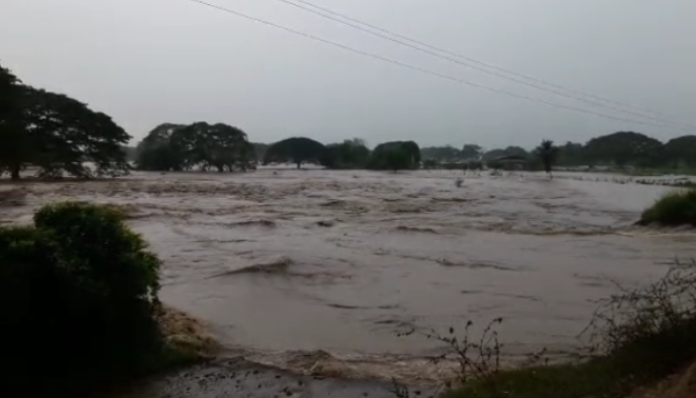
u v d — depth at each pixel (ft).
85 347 27.63
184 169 438.81
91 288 27.09
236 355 32.19
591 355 28.25
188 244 77.20
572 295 49.83
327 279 55.67
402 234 91.86
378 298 48.32
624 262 68.13
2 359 25.63
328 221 106.42
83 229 29.09
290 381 27.73
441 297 48.96
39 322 26.25
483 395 22.91
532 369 25.84
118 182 237.25
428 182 286.87
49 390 25.76
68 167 265.54
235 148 451.53
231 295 48.19
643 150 538.47
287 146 620.49
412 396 25.35
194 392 26.35
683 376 20.26
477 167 592.60
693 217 104.22
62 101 269.85
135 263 29.22
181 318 37.76
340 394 26.08
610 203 170.09
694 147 493.77
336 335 37.76
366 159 587.27
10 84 227.40
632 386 21.45
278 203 148.97
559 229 103.30
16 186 199.11
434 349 34.63
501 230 100.37
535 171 545.44
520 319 41.78
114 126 290.76
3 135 223.30
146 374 28.35
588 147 579.48
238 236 86.07
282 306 45.06
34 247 26.32
